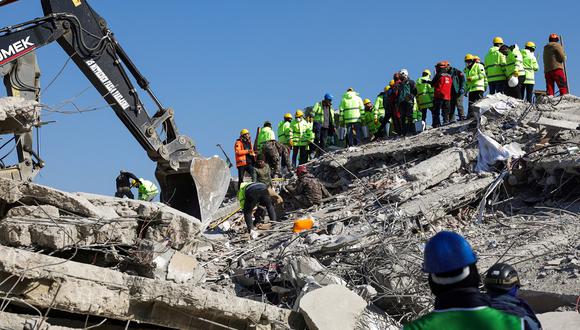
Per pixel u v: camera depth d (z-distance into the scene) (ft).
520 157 67.92
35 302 28.86
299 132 108.37
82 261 34.81
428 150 80.79
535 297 41.65
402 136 94.58
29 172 50.08
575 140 69.31
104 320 30.91
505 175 67.56
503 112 79.41
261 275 49.55
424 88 98.53
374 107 108.37
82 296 29.84
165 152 56.39
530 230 56.39
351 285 46.24
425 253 16.65
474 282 16.38
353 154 88.99
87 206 35.01
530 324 17.89
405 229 56.29
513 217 62.95
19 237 32.50
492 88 90.22
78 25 51.55
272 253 55.72
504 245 53.88
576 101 83.05
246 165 95.09
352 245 51.49
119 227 34.76
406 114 94.43
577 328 33.81
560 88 85.76
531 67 92.32
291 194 80.89
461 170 72.13
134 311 31.78
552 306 41.06
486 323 15.85
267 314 35.94
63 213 35.14
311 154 109.81
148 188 86.79
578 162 62.34
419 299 43.16
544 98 82.07
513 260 49.06
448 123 92.32
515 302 20.62
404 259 47.26
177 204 58.44
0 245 29.91
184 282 37.14
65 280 29.32
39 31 49.62
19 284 28.66
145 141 55.52
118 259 35.09
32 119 34.68
